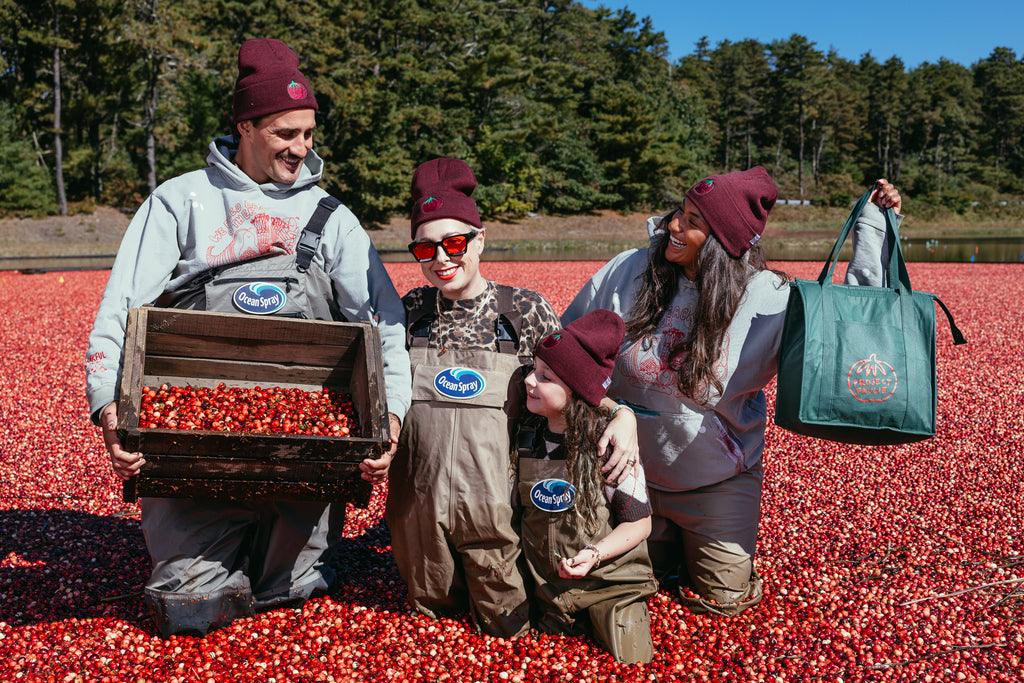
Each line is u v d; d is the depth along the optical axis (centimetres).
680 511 335
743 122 8975
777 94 9162
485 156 5228
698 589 344
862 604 355
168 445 252
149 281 294
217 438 252
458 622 318
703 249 302
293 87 282
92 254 3312
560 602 301
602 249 3972
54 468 543
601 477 293
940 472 553
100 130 5000
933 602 360
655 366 320
